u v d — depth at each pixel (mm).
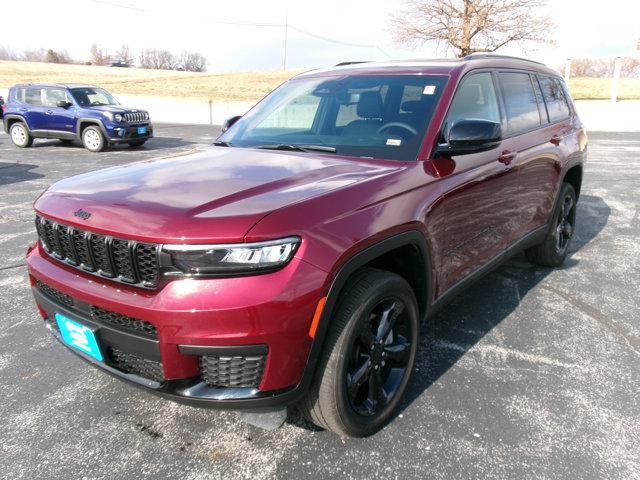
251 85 39312
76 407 2754
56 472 2285
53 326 2623
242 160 2848
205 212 2039
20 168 10828
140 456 2391
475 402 2785
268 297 1923
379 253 2301
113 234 2082
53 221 2377
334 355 2178
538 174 3979
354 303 2229
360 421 2408
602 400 2811
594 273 4754
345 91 3367
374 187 2398
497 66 3703
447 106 2982
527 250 4762
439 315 3840
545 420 2637
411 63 3502
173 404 2787
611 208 7418
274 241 1953
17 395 2852
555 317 3822
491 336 3521
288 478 2250
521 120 3873
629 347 3393
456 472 2279
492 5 32625
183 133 19094
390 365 2658
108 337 2172
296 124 3385
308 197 2172
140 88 35938
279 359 2004
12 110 14422
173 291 1957
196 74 55812
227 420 2652
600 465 2326
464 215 2984
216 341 1935
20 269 4820
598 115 20719
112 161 11938
